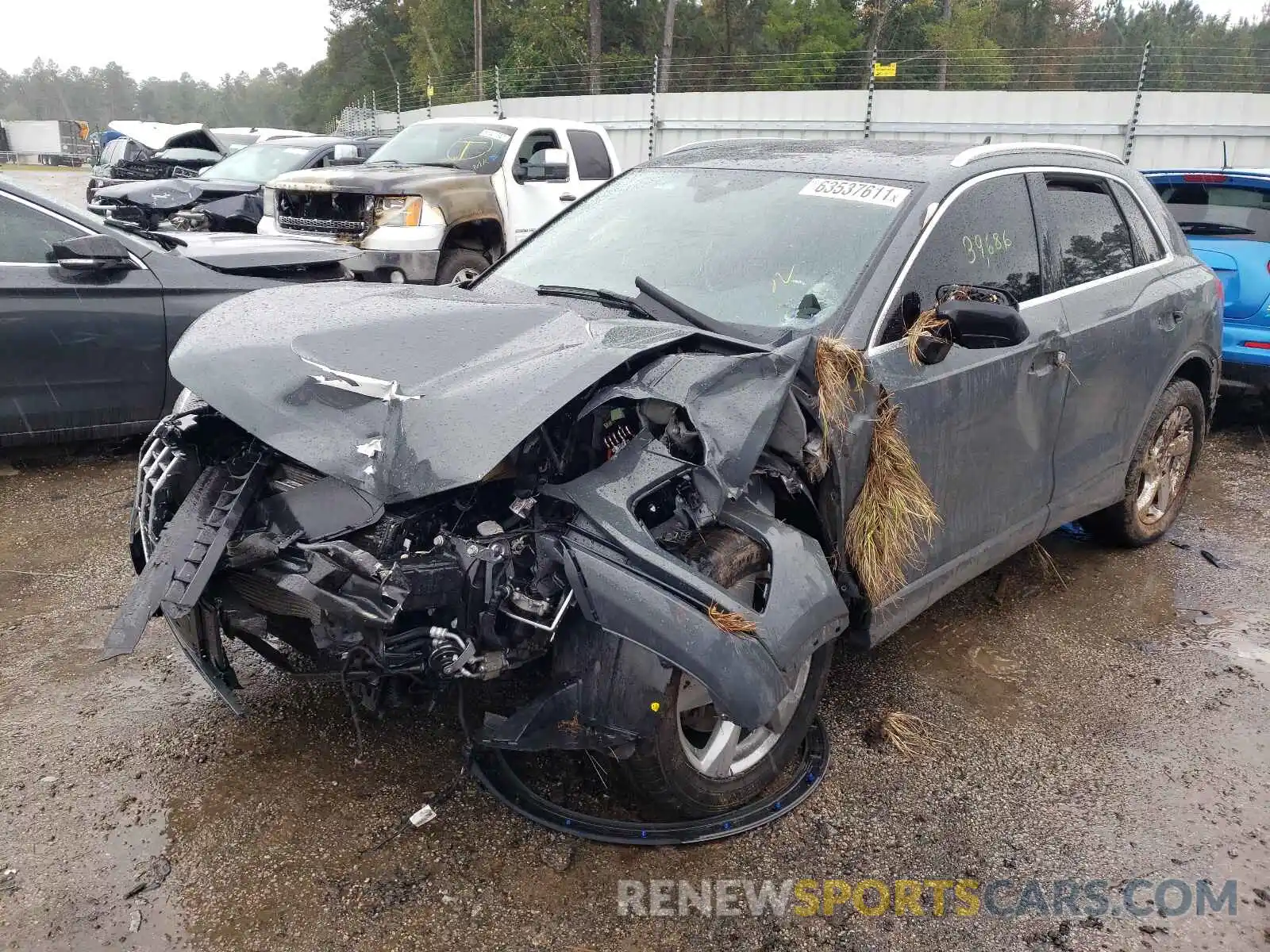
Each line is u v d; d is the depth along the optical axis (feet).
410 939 7.61
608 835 8.77
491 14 153.99
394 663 7.69
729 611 7.77
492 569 7.73
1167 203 23.24
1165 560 15.94
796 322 10.06
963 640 13.03
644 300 10.48
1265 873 8.78
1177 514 16.74
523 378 8.27
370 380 8.27
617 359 8.45
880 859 8.79
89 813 8.85
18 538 15.02
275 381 8.64
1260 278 20.98
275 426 8.20
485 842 8.70
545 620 7.80
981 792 9.81
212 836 8.63
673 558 7.88
